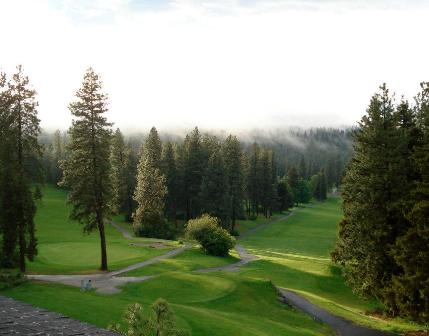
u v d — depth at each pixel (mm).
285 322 32312
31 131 39500
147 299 33094
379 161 34031
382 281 33688
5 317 18094
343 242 38219
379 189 33562
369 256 33875
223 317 29203
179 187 101500
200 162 101125
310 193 173125
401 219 33031
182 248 65500
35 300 27906
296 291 42344
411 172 33438
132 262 52062
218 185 93125
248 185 120625
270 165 123312
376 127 34938
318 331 30953
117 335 16828
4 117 38219
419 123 34562
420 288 29562
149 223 83875
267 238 92938
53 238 73062
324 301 39094
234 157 101312
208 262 55312
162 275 40156
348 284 38219
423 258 29516
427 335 30109
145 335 17969
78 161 46844
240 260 61656
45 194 122438
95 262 52469
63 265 49812
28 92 39125
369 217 33906
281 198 139875
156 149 101750
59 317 18953
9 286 32750
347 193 37719
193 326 25531
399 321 34781
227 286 37531
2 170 37719
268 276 49906
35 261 50688
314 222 119625
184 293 35750
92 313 25219
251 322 29531
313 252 76125
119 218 103500
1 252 41719
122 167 100312
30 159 39844
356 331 31047
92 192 46781
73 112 46406
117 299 30156
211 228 62531
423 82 33812
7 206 38719
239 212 104375
